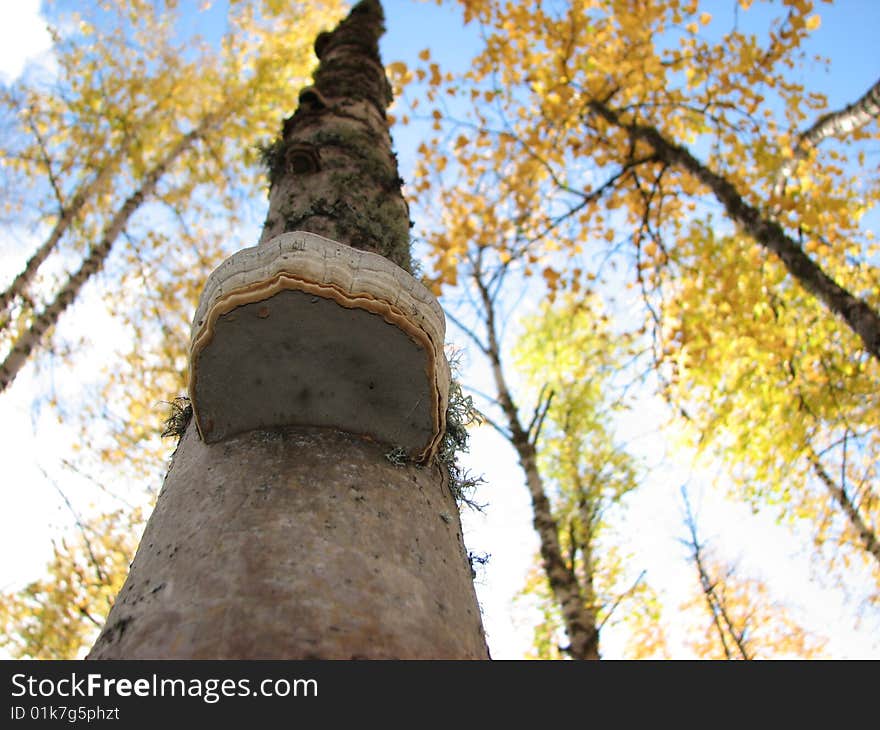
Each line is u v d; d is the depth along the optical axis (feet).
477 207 33.73
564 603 22.62
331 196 8.94
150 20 38.34
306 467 5.26
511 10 29.17
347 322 5.32
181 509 5.19
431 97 30.68
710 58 27.89
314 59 41.06
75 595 27.02
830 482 32.83
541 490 25.20
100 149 35.09
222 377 5.52
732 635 37.06
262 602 4.15
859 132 27.40
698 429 31.60
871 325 19.76
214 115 37.60
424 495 5.67
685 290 30.86
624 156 30.14
